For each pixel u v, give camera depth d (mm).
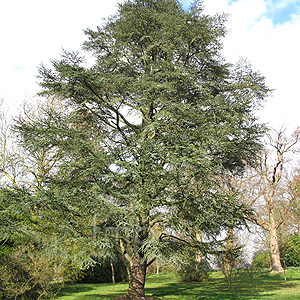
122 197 10625
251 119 11891
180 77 11227
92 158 10266
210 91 12602
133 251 11578
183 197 9984
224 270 17141
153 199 10000
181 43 12750
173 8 14219
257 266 26781
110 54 13336
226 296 13773
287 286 17047
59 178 11641
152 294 14938
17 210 9469
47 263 11180
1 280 10031
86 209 9773
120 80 11195
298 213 26094
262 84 12562
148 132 11281
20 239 11109
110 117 13070
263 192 25469
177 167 10172
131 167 10266
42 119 11109
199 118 11156
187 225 10305
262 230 26859
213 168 10516
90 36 13172
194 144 10969
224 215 10625
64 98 11734
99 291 16859
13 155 20125
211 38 12445
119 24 13391
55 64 11031
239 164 12945
